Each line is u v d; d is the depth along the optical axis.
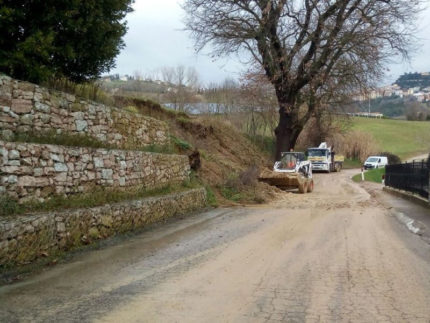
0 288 6.09
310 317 4.92
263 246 9.08
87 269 7.18
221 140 32.19
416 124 98.62
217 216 14.30
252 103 44.00
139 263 7.62
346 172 47.19
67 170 9.55
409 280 6.43
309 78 32.47
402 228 11.46
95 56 11.62
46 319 4.89
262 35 30.39
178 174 17.00
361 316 4.95
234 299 5.58
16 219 7.21
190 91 48.16
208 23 30.47
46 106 9.93
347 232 10.78
